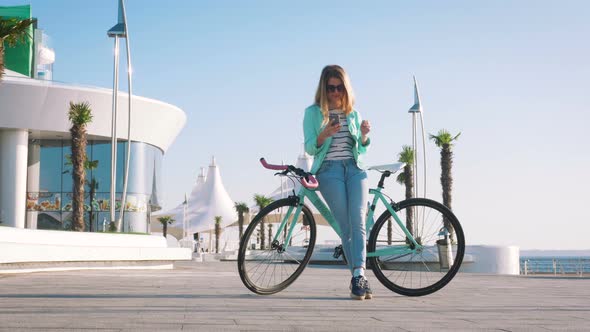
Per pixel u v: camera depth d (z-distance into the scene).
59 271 12.49
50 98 31.08
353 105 5.10
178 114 36.78
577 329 3.02
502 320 3.41
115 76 21.61
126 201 33.94
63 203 34.25
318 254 27.28
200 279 8.39
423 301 4.70
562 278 10.38
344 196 5.03
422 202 5.26
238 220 67.38
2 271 10.75
